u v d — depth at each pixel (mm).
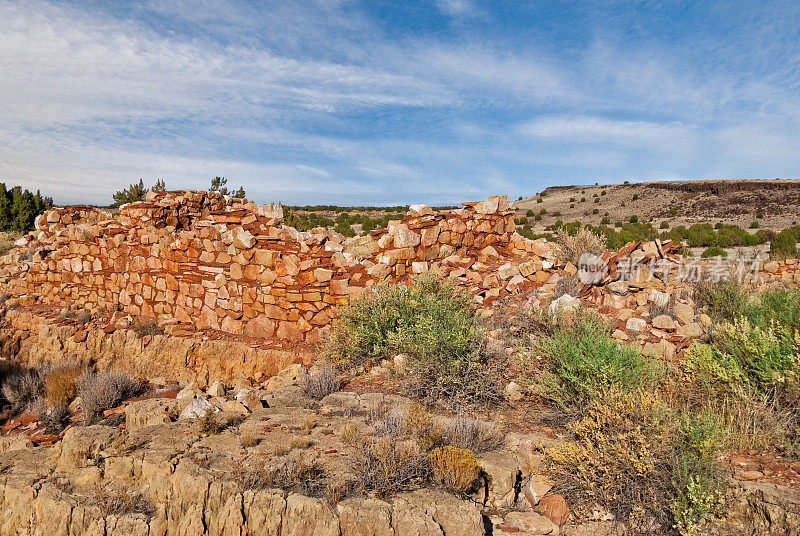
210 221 12273
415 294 8445
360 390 7055
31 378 10281
